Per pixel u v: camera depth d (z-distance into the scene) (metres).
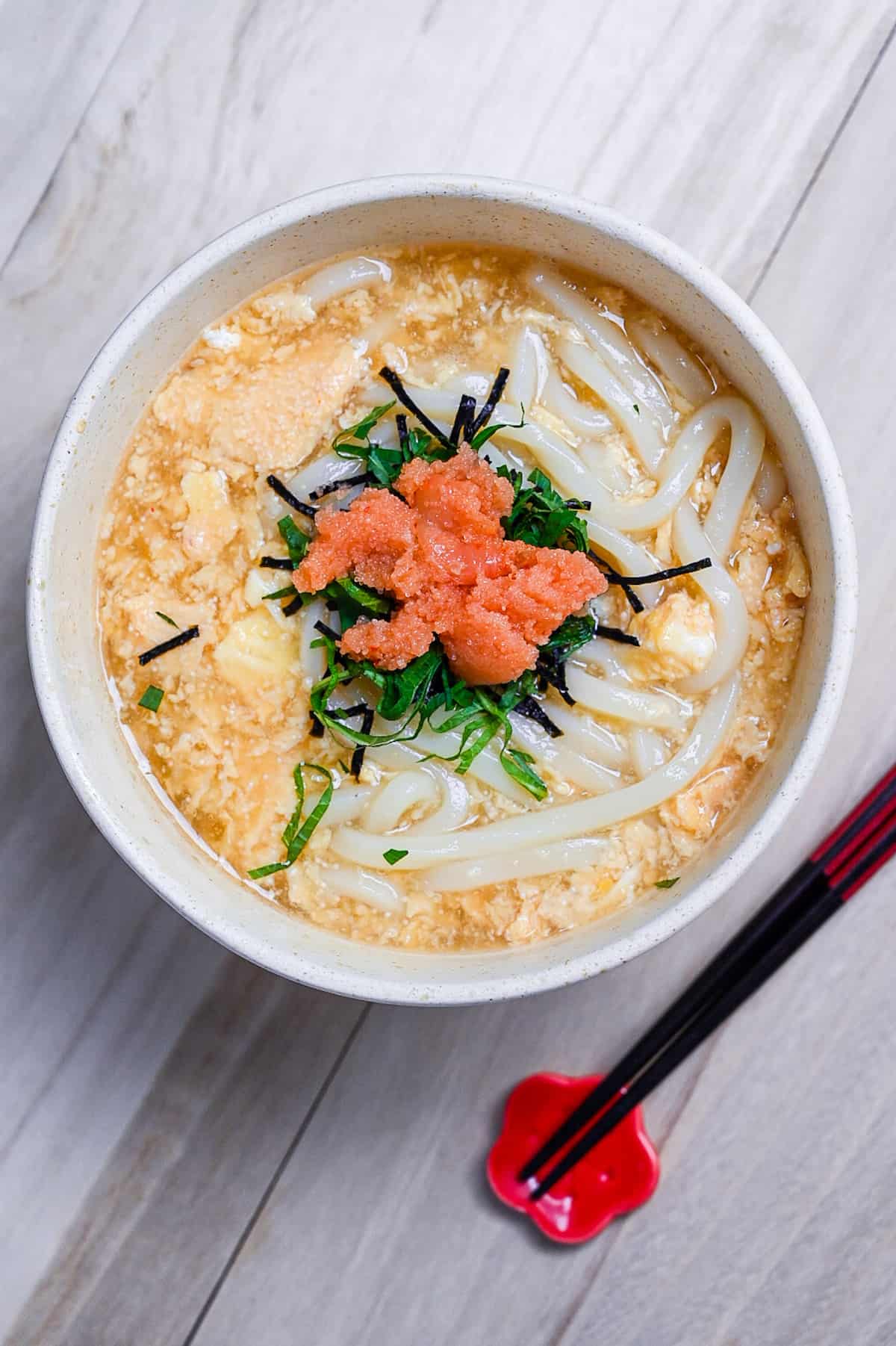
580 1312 0.49
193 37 0.47
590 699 0.43
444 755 0.43
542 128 0.47
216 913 0.41
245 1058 0.49
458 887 0.43
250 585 0.43
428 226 0.42
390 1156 0.49
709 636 0.42
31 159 0.47
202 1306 0.49
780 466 0.43
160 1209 0.49
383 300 0.43
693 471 0.43
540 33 0.47
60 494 0.41
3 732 0.47
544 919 0.43
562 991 0.48
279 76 0.47
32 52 0.47
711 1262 0.48
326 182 0.47
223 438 0.43
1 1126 0.48
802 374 0.47
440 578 0.41
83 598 0.43
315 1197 0.49
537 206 0.41
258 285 0.43
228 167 0.47
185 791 0.43
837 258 0.47
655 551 0.43
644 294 0.43
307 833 0.43
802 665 0.42
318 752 0.43
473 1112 0.49
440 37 0.47
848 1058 0.48
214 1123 0.49
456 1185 0.49
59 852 0.48
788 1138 0.48
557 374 0.44
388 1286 0.49
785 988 0.48
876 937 0.48
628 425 0.43
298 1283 0.49
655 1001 0.48
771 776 0.42
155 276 0.47
